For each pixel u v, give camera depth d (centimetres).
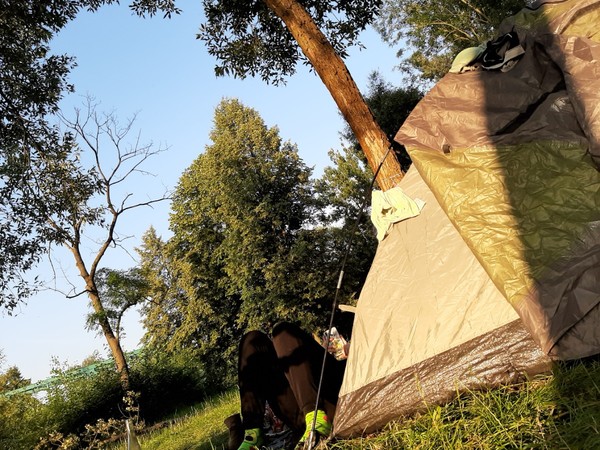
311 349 345
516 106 324
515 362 273
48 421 1822
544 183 294
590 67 305
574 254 270
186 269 3638
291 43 1268
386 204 347
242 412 343
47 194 1805
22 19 1435
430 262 319
